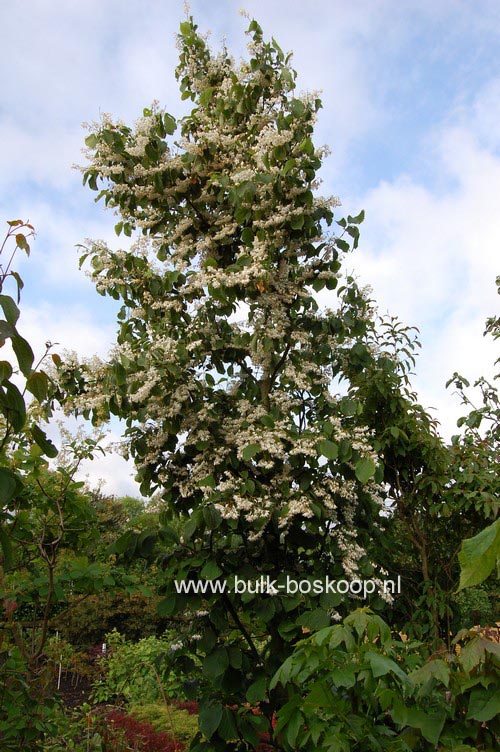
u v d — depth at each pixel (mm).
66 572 3572
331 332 3740
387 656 1844
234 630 3648
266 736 3662
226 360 3965
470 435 4945
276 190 3486
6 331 1801
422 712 1647
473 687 1604
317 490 3297
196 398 3475
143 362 3184
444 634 4375
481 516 4453
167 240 4125
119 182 3879
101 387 3475
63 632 8367
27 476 3432
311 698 1804
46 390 2119
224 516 3090
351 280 3801
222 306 3752
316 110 3604
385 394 4352
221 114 4008
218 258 4012
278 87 3926
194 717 5078
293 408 3736
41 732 3225
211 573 3043
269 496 3301
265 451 3322
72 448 3461
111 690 7312
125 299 3922
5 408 1903
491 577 4645
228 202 4004
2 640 3062
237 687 3139
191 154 3855
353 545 3326
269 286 3627
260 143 3516
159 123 3814
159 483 3543
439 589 4336
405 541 4887
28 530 3463
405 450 4531
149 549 3203
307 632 3055
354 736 1773
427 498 4477
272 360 3869
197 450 3512
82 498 3586
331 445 3141
